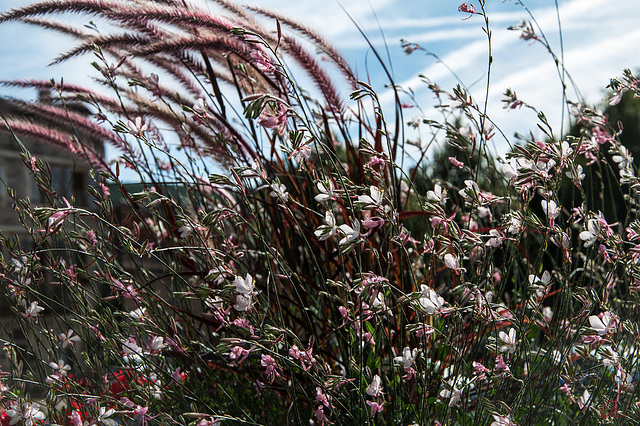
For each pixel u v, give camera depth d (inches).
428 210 31.7
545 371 36.9
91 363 38.8
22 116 46.3
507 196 33.8
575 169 33.2
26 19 46.9
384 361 39.6
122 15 41.1
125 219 36.8
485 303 30.6
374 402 32.9
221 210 32.1
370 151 33.7
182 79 49.9
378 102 33.2
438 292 38.8
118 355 36.7
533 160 32.4
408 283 40.8
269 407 37.3
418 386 36.1
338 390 34.3
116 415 35.7
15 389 36.4
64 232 38.2
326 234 30.4
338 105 45.8
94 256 35.5
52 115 47.2
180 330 40.2
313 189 41.1
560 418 38.7
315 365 32.8
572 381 34.5
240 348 31.1
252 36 31.5
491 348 33.0
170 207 39.9
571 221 36.6
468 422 37.6
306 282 40.2
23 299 38.1
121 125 33.6
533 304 33.0
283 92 41.3
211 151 44.4
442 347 36.8
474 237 31.3
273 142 41.9
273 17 46.6
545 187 33.5
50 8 42.4
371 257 39.3
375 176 33.7
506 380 36.1
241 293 31.6
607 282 35.1
